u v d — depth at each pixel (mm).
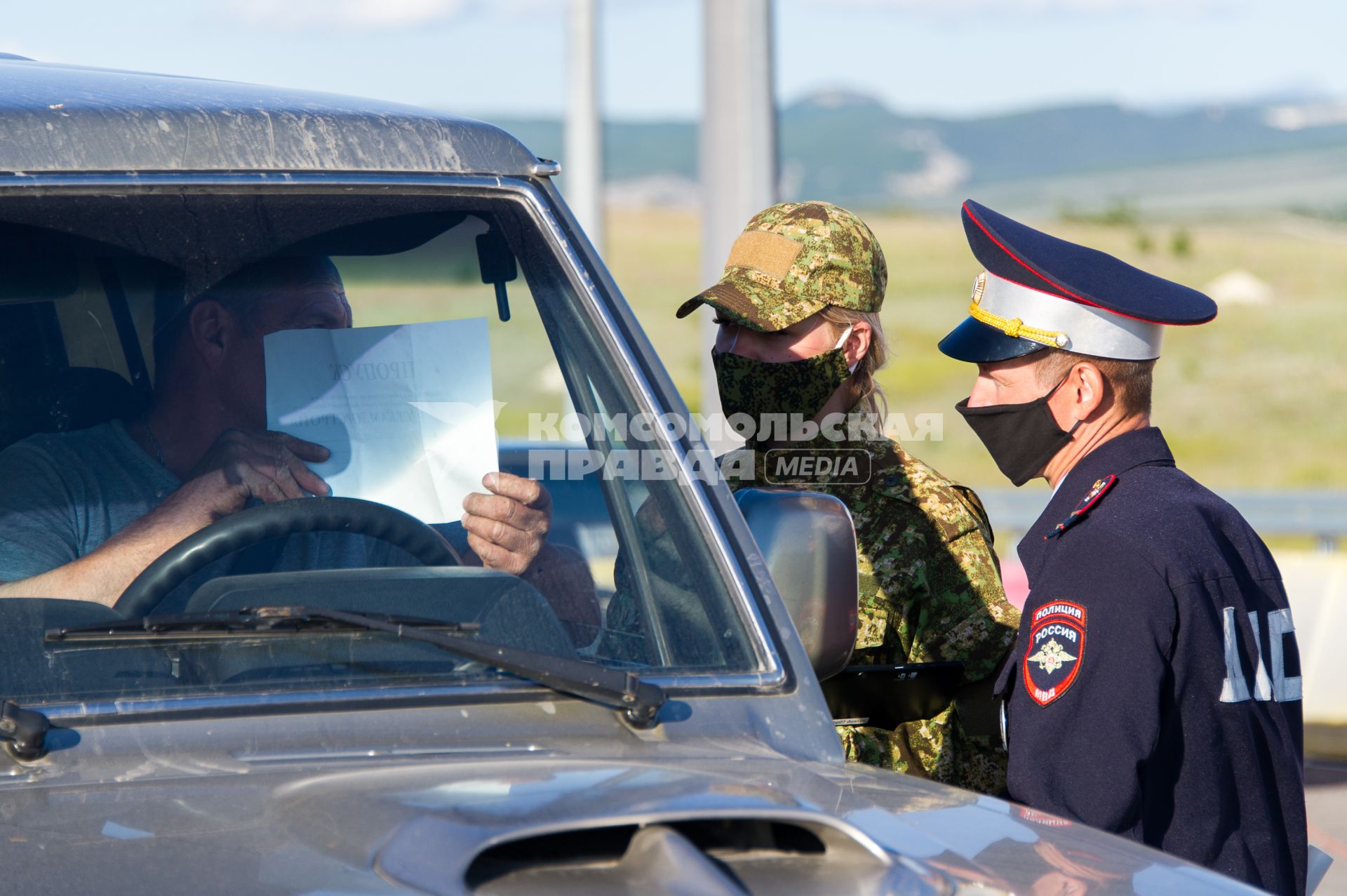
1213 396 90375
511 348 5051
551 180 5324
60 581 4418
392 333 4938
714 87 16875
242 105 4895
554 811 3545
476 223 5078
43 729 3896
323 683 4211
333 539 4695
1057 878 3699
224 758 3977
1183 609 5688
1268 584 6133
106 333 4617
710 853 3691
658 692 4340
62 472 4531
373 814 3613
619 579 4832
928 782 4438
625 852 3613
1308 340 107062
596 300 5117
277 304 4797
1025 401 6422
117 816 3660
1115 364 6301
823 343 7383
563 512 4945
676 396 5035
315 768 3955
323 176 4883
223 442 4691
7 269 4508
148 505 4574
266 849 3486
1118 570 5723
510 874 3453
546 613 4684
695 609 4695
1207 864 5734
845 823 3699
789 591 4746
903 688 6797
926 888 3492
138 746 3975
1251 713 5871
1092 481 6141
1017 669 5934
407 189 4992
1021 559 6227
